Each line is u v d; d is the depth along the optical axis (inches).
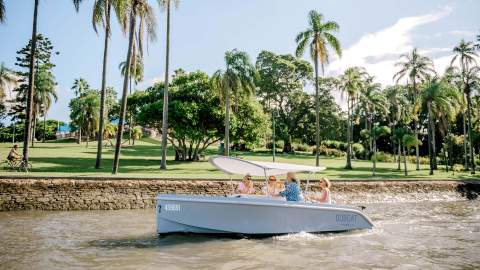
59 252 409.4
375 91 2412.6
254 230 502.0
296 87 3019.2
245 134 1672.0
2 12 1000.2
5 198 729.0
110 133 3004.4
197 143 1862.7
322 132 3093.0
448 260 397.7
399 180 1104.8
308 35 1603.1
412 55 2098.9
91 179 804.0
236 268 359.9
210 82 1504.7
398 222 655.1
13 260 373.4
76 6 1088.8
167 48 1391.5
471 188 1187.9
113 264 367.2
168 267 360.2
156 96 1787.6
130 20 1076.5
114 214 711.1
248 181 569.6
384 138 3479.3
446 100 1829.5
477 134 2438.5
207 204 498.9
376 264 380.5
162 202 497.7
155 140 2984.7
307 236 512.1
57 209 748.6
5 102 2805.1
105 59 1255.5
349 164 1800.0
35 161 1432.1
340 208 534.0
